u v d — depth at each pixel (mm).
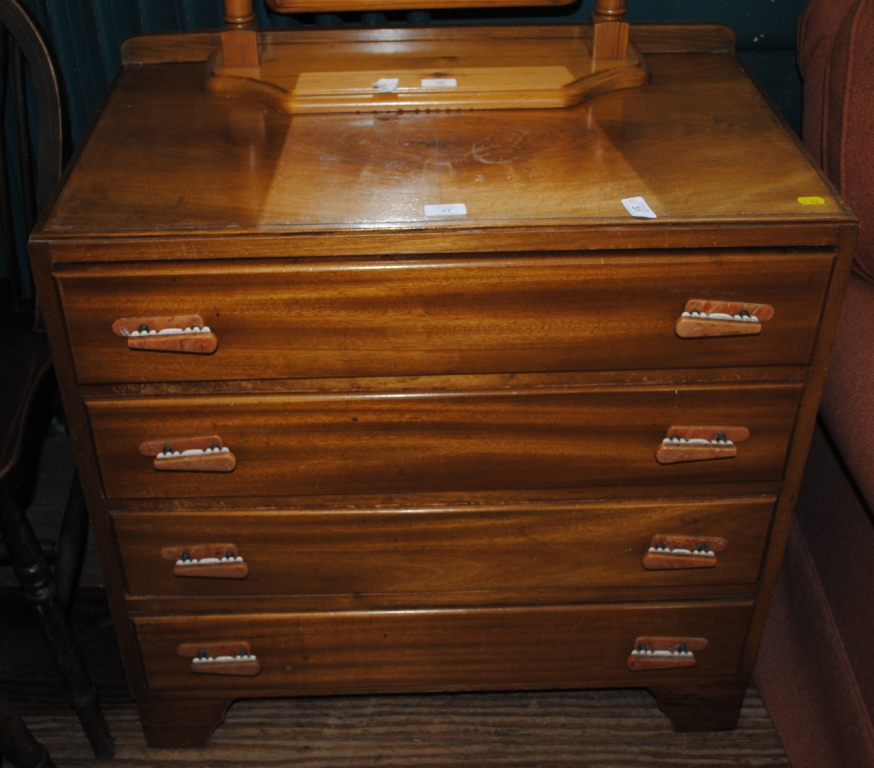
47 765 1274
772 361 1063
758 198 1008
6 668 1538
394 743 1434
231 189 1026
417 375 1064
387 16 1487
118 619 1248
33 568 1210
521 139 1127
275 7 1300
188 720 1373
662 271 995
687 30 1325
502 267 986
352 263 981
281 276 981
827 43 1282
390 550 1200
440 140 1123
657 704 1457
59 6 1429
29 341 1279
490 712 1478
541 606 1264
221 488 1135
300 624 1264
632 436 1115
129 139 1127
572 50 1292
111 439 1087
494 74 1219
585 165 1072
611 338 1042
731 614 1276
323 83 1198
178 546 1183
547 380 1076
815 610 1366
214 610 1252
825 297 1021
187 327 1009
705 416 1104
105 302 992
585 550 1210
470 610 1260
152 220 973
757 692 1493
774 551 1218
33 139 1570
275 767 1400
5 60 1273
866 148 1140
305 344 1031
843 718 1267
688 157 1088
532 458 1129
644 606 1265
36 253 958
